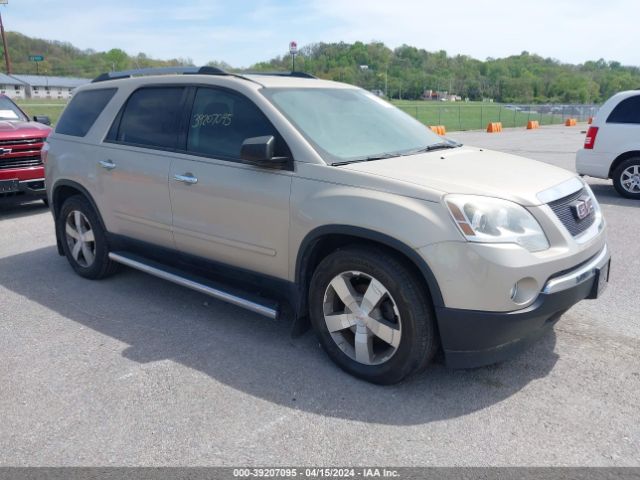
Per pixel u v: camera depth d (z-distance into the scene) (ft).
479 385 11.44
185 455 9.37
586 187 12.93
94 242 17.56
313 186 11.82
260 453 9.39
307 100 13.91
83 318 15.08
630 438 9.66
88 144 17.01
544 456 9.23
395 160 12.46
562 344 13.10
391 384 11.39
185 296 16.62
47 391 11.40
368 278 11.30
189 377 11.90
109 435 9.93
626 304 15.42
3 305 16.06
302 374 11.98
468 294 10.16
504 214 10.36
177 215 14.53
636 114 29.84
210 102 14.19
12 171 26.35
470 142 73.36
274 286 13.02
